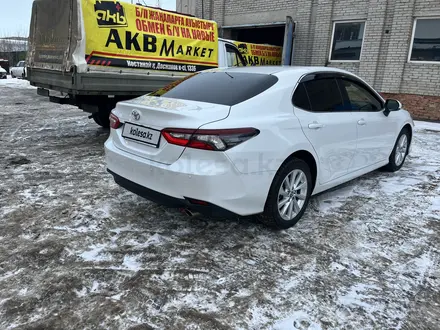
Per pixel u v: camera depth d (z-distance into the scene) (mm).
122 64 5844
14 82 23969
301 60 11875
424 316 2215
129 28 5852
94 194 3969
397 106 4395
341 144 3680
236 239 3090
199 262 2729
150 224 3309
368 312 2236
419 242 3111
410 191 4336
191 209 2801
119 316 2143
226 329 2068
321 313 2219
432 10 9219
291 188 3195
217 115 2723
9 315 2123
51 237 3020
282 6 12070
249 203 2838
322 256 2861
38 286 2391
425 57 9617
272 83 3197
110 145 3311
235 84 3271
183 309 2221
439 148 6656
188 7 14672
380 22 10039
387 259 2836
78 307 2209
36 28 6328
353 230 3305
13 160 5242
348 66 10977
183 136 2643
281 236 3162
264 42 14914
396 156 5055
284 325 2111
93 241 2977
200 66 7254
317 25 11297
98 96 6254
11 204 3648
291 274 2613
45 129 7734
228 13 13562
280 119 3008
